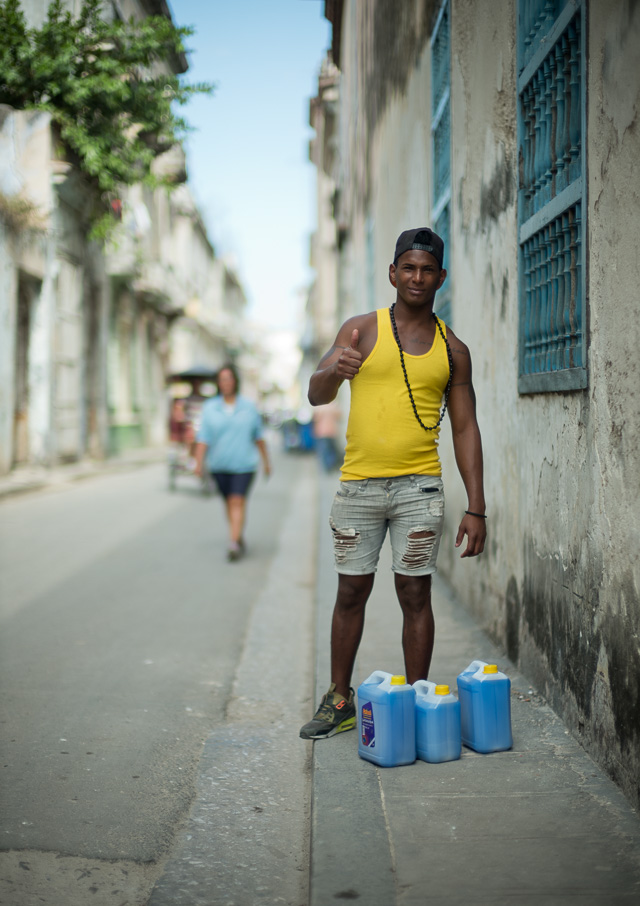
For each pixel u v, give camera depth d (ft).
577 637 10.75
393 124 29.07
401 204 27.45
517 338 13.37
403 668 13.79
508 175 13.91
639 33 8.46
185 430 47.11
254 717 13.43
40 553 27.50
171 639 17.87
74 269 58.34
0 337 45.24
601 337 9.66
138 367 90.12
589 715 10.36
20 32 45.50
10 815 9.95
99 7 50.37
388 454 10.45
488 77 15.16
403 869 7.94
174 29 47.01
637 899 7.42
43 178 49.08
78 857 9.07
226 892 8.41
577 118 10.63
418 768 10.12
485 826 8.70
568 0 10.48
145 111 48.21
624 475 9.11
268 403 320.70
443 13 19.57
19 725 12.82
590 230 9.91
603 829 8.62
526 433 12.98
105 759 11.64
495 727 10.53
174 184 50.57
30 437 51.60
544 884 7.66
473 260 16.60
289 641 17.94
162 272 89.35
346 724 11.34
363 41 40.01
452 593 19.45
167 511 38.68
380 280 33.65
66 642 17.46
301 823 9.92
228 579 24.16
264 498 45.57
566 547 11.12
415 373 10.25
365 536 10.89
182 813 10.13
